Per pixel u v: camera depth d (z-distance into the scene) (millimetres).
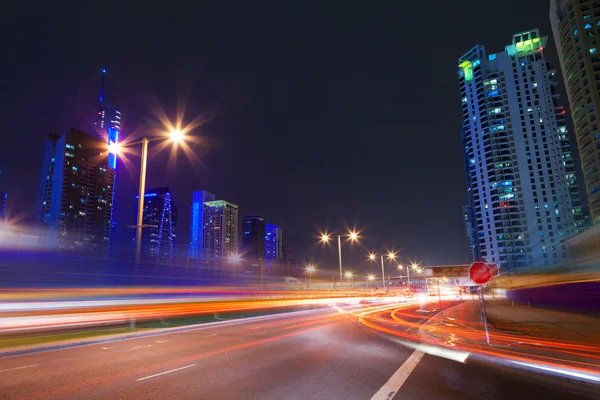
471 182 166375
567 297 37031
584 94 105562
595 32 105688
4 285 34938
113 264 41562
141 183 22156
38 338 14398
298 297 59344
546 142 152000
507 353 11930
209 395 7426
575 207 145250
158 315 24594
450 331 18453
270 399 7219
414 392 7754
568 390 8008
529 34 162625
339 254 63125
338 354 11992
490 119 160000
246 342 14578
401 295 86812
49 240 44656
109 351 12406
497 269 14289
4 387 7910
